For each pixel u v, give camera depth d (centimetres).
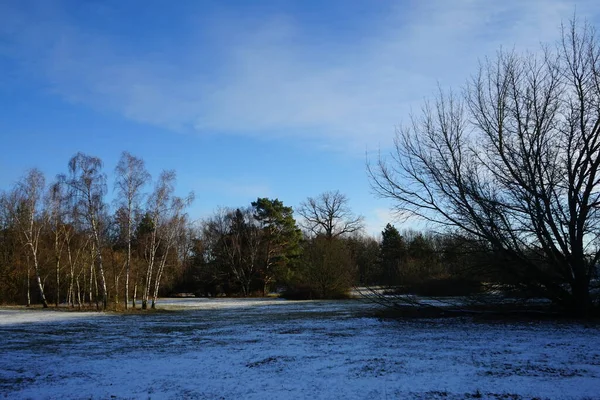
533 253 2205
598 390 849
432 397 835
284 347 1502
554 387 877
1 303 4706
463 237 2309
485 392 857
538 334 1612
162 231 4219
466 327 1928
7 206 4634
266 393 895
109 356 1390
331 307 3803
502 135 2172
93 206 3706
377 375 1031
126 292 3822
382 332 1864
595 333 1605
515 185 2117
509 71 2491
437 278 3142
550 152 2081
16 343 1723
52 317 3030
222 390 930
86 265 4425
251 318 2783
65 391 947
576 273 2086
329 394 874
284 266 6494
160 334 1994
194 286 7062
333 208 6353
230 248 6756
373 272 6925
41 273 4834
